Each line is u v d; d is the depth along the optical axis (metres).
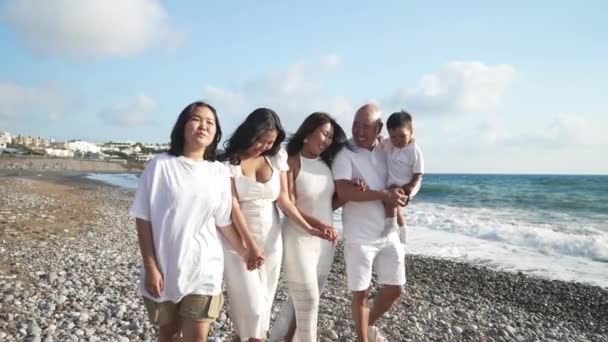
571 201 27.48
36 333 4.63
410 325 6.06
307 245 3.88
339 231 14.80
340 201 4.28
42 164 75.25
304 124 3.99
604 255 12.18
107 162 91.69
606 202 26.58
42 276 7.01
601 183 43.84
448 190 38.59
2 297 5.68
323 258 4.02
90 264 8.21
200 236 2.94
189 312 2.87
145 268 2.81
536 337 6.25
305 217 3.91
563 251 12.75
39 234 10.59
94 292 6.46
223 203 3.12
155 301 2.85
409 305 7.29
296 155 3.99
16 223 11.56
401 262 4.30
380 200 4.21
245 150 3.49
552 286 9.44
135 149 135.12
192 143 2.98
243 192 3.53
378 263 4.34
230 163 3.50
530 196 31.53
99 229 12.75
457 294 8.79
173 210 2.84
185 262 2.84
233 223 3.38
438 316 6.77
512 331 6.26
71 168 72.12
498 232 15.38
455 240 14.64
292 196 3.93
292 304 4.27
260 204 3.59
